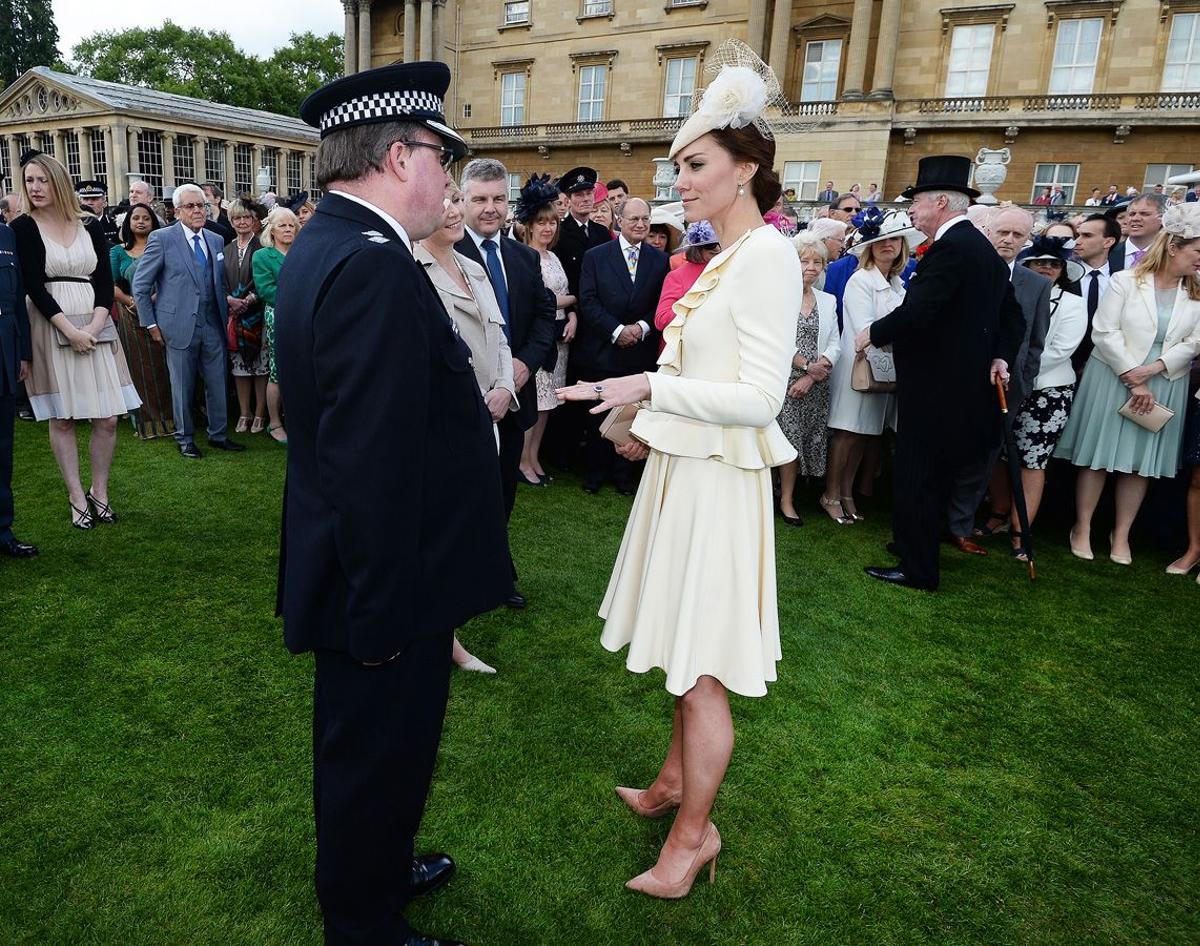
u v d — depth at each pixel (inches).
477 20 1153.4
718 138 64.1
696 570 68.1
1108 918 75.2
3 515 141.2
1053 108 841.5
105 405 154.0
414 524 50.2
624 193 297.7
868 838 84.0
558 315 202.5
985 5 860.6
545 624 128.1
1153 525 187.5
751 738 101.0
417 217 55.7
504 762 93.0
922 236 182.2
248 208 235.9
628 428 77.7
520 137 1130.7
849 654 125.0
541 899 73.5
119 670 107.1
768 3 959.6
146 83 1975.9
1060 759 100.0
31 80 1120.8
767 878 77.8
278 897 71.7
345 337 47.4
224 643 115.6
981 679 119.3
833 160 910.4
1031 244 189.5
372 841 57.7
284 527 61.1
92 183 304.3
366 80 52.8
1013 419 161.9
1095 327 166.4
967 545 176.7
